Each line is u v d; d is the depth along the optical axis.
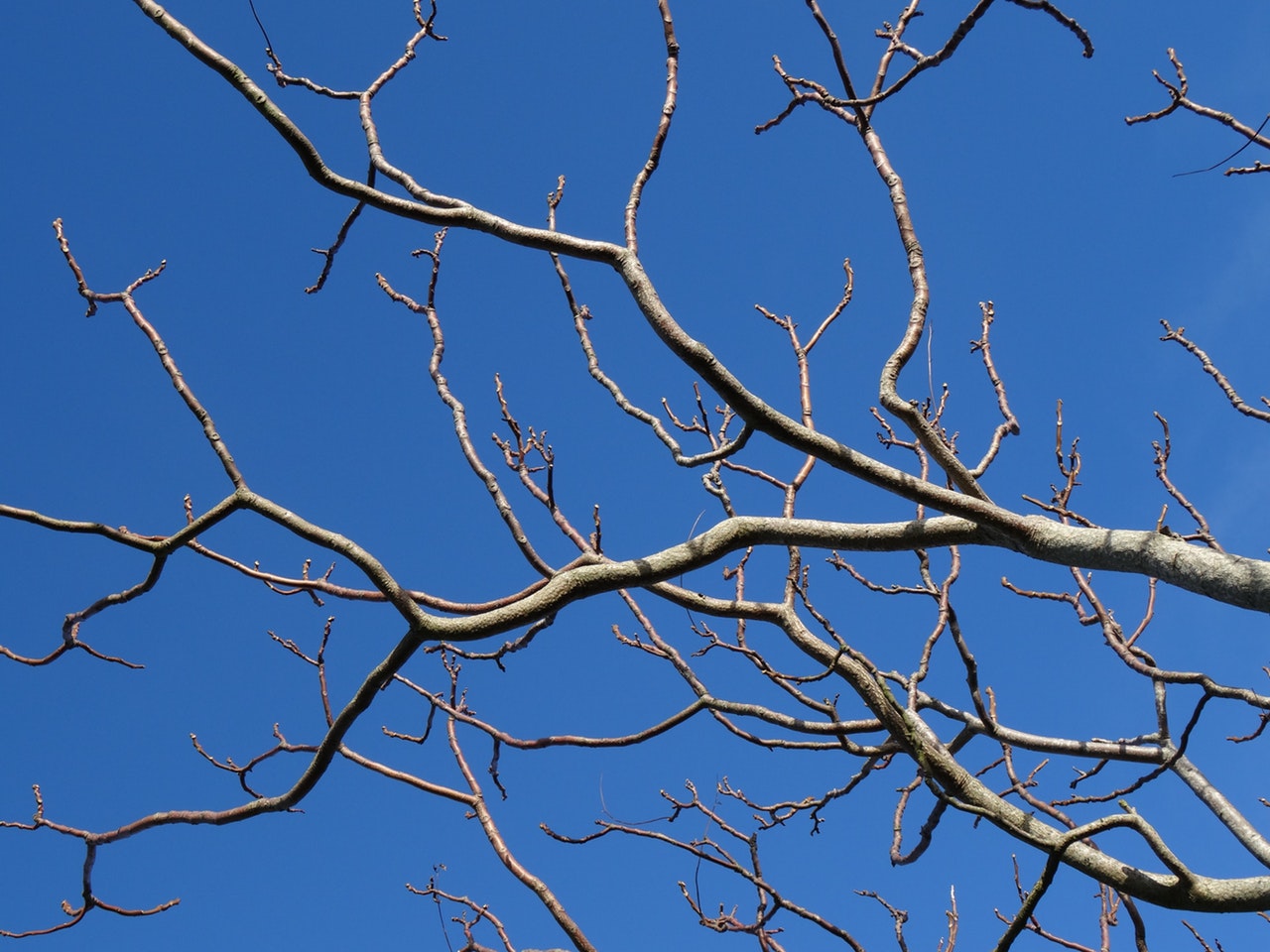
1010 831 3.42
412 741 5.56
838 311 5.26
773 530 3.58
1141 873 3.64
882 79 4.09
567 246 3.55
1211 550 3.02
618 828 5.30
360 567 3.74
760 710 4.94
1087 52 3.41
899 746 4.60
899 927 5.27
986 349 4.70
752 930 4.80
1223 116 4.09
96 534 3.95
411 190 3.75
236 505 3.97
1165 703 4.90
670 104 3.83
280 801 4.29
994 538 3.40
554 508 5.04
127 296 4.40
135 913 4.66
